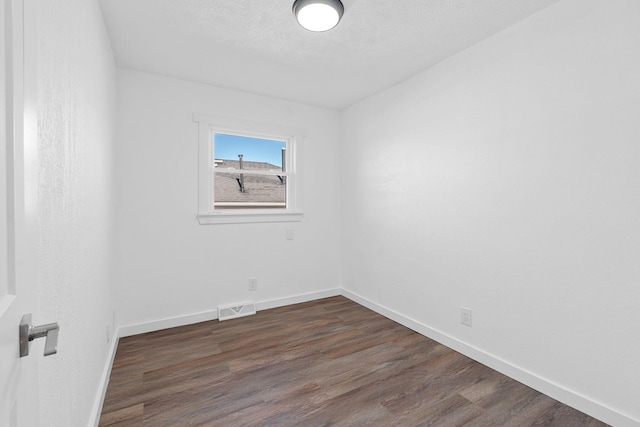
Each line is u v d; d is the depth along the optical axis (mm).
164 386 1836
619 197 1450
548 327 1729
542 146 1736
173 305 2723
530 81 1789
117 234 2457
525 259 1830
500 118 1951
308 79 2727
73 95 1106
